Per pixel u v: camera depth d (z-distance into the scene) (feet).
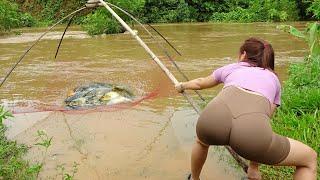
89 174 12.98
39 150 14.97
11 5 64.03
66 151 14.83
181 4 71.00
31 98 21.70
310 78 19.35
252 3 71.36
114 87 21.79
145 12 69.72
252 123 9.48
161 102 20.20
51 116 18.61
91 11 72.02
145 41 43.14
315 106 17.12
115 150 14.78
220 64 29.19
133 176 12.78
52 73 27.91
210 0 73.46
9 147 14.53
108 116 18.39
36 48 39.70
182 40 43.04
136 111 18.95
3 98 21.88
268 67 10.87
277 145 9.53
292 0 64.39
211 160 13.74
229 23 63.93
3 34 53.01
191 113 18.52
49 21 73.51
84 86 22.25
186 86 12.33
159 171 13.05
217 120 9.84
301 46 36.45
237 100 9.92
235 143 9.63
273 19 64.03
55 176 12.87
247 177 12.08
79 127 17.16
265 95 10.03
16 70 29.27
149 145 15.11
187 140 15.51
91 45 41.01
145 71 27.55
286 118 16.11
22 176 12.67
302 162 9.89
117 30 51.29
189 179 12.39
